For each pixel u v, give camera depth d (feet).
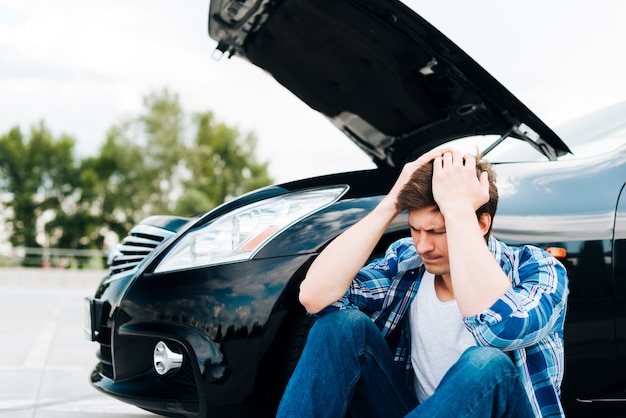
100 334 7.42
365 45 8.43
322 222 6.39
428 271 4.98
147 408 7.11
